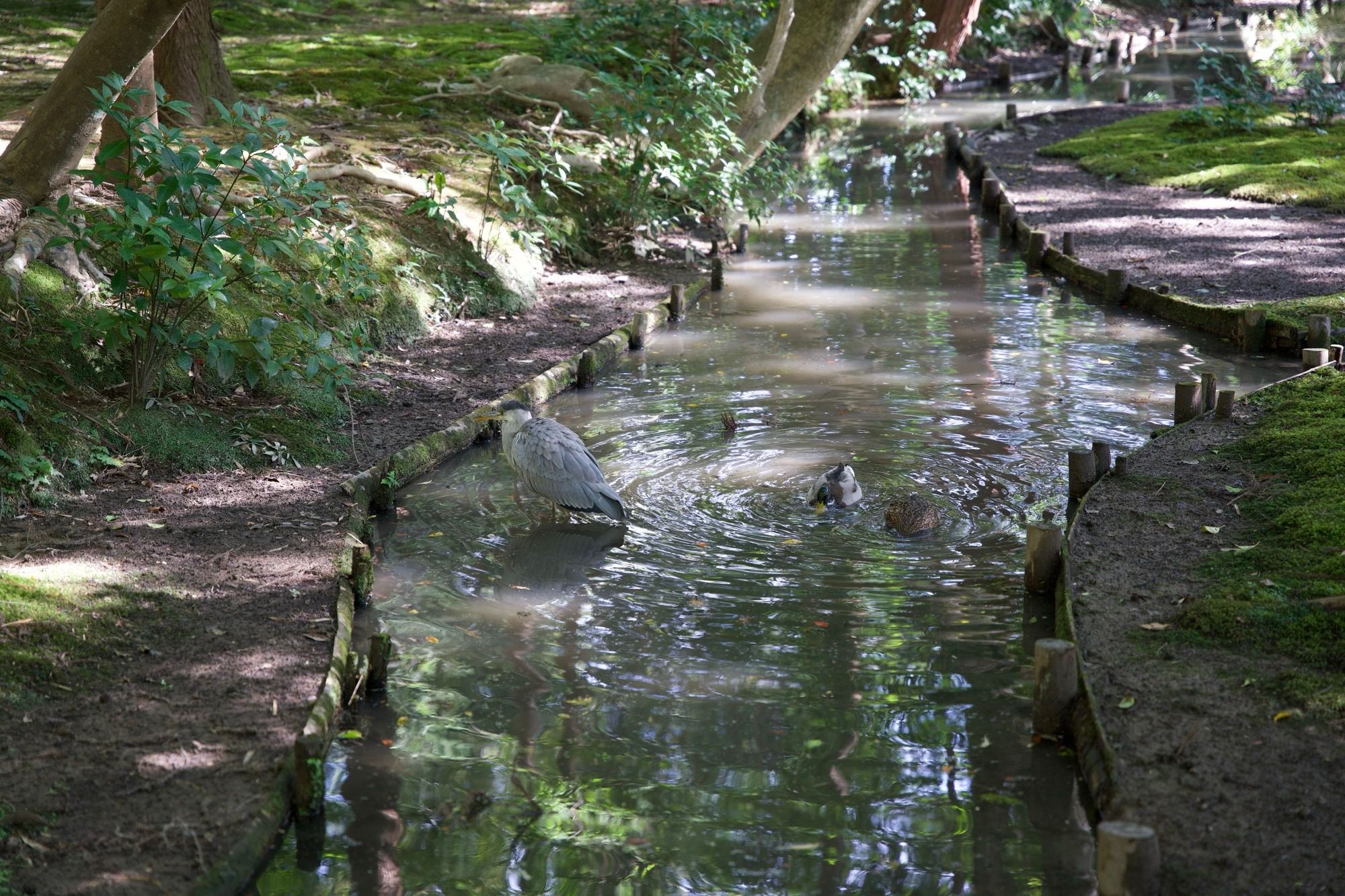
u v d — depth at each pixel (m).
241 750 4.52
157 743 4.54
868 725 5.00
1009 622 5.82
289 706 4.85
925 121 23.20
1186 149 17.91
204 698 4.88
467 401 8.80
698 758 4.79
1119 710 4.68
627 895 4.00
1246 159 17.03
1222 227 13.82
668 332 10.96
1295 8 39.97
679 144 14.01
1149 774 4.27
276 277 7.77
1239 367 9.51
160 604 5.62
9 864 3.83
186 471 7.20
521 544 6.80
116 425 7.22
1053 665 4.77
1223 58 30.81
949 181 18.30
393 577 6.38
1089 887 4.02
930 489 7.29
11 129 10.51
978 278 12.77
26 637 5.13
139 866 3.87
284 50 17.44
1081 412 8.50
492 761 4.77
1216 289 11.27
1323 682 4.76
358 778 4.64
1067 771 4.67
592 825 4.37
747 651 5.60
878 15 25.09
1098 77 28.56
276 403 8.14
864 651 5.57
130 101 8.73
